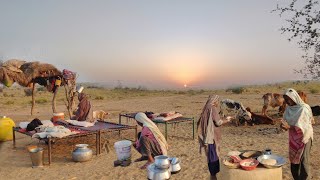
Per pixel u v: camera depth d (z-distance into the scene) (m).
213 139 7.08
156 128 8.20
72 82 17.03
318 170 8.22
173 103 31.03
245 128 15.48
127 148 7.91
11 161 10.80
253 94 38.59
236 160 5.92
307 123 6.00
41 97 44.66
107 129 11.65
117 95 49.91
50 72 16.62
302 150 6.02
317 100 28.00
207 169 8.89
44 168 9.97
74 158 10.49
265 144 11.77
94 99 41.31
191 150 11.34
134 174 8.74
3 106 32.31
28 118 22.77
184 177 8.33
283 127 6.20
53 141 13.03
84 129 11.64
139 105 30.78
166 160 5.45
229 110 16.42
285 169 8.43
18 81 16.17
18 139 14.21
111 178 8.59
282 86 52.09
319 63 13.45
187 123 17.81
